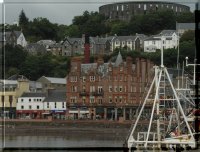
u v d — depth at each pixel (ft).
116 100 653.71
